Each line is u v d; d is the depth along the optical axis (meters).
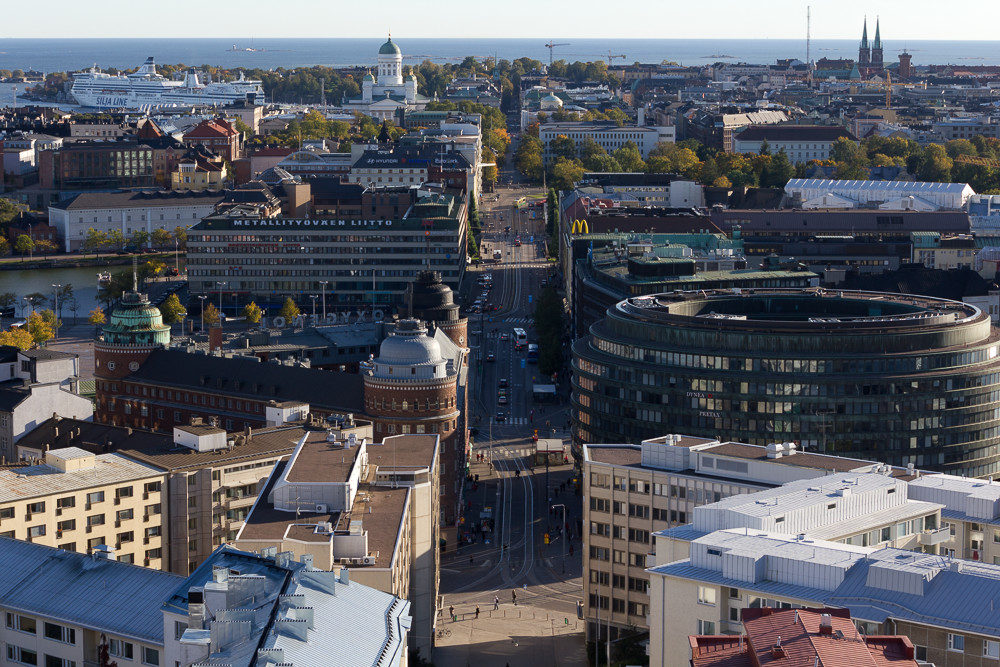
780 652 162.38
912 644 171.38
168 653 195.50
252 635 175.00
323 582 195.38
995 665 182.62
